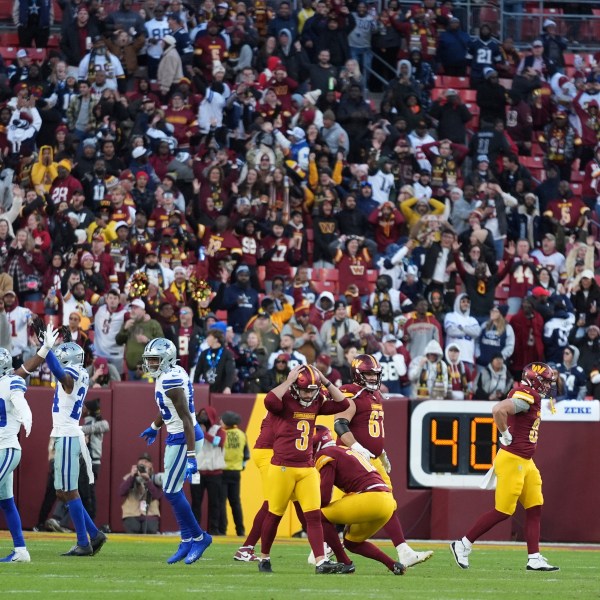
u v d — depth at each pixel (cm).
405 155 8556
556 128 9281
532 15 10150
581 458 6800
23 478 6384
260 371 6731
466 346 7406
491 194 8269
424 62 9425
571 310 7794
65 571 3994
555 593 3775
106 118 8181
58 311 7025
